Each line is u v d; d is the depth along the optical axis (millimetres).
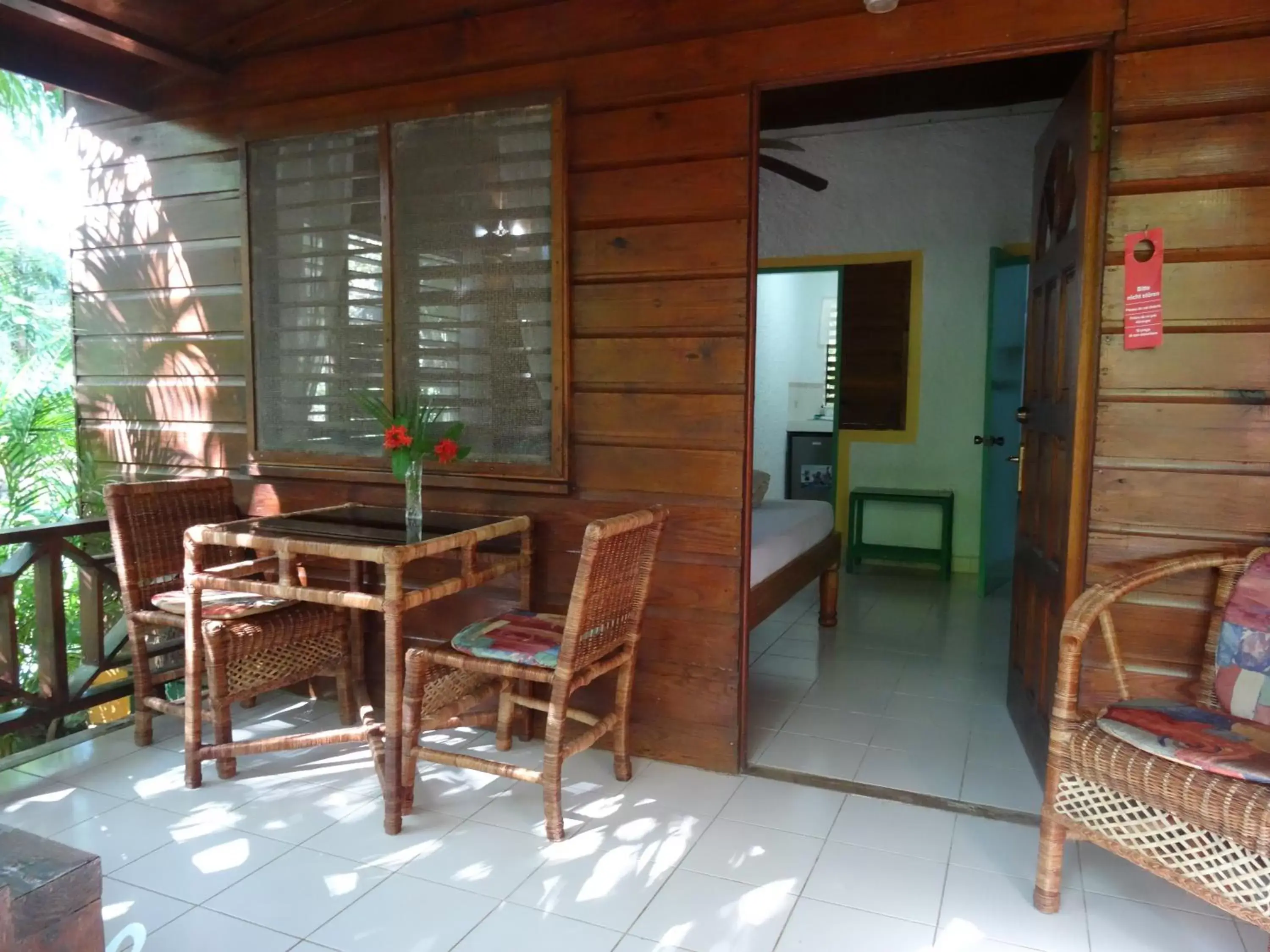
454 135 2941
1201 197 2197
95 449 3783
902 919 2049
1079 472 2408
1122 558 2336
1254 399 2193
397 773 2422
